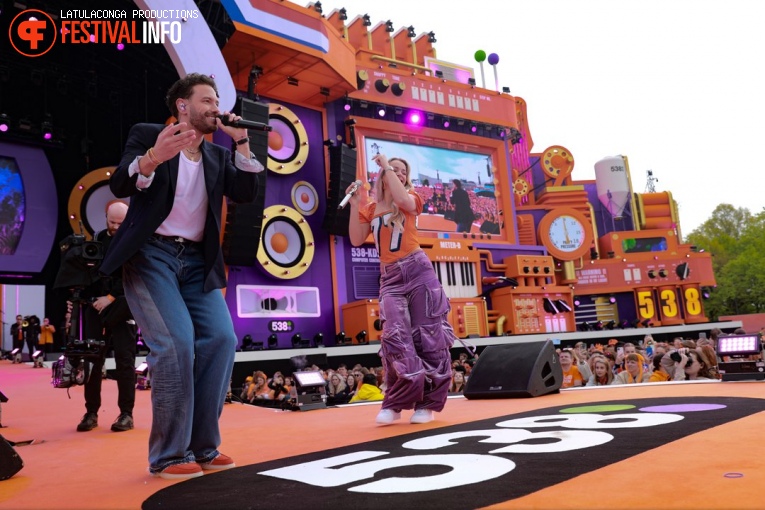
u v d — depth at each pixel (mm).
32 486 2799
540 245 30359
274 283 20656
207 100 3031
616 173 37469
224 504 2053
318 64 20844
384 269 4605
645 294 32312
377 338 20922
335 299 21938
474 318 24125
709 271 32938
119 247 2834
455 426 3807
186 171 3004
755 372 5320
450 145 26766
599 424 3244
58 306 21078
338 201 21781
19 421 6207
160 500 2234
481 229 26969
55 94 21516
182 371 2816
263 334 20125
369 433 3904
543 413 4109
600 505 1674
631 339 28562
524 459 2377
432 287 4516
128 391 5223
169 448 2799
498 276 26562
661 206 38062
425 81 26141
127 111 22594
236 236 18750
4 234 19562
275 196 21375
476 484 2014
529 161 36688
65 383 4992
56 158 21406
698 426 2906
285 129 21891
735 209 68375
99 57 21250
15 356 17234
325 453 3098
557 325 26703
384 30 27344
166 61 20500
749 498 1639
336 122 23766
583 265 32375
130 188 2746
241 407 7367
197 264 3098
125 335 5270
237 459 3219
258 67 19703
